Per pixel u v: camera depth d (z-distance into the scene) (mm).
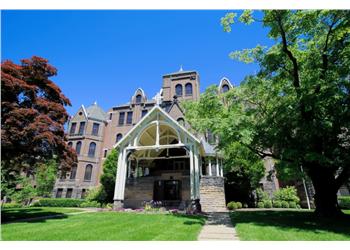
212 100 13070
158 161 26359
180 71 38875
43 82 12953
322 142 10555
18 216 12578
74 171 36875
